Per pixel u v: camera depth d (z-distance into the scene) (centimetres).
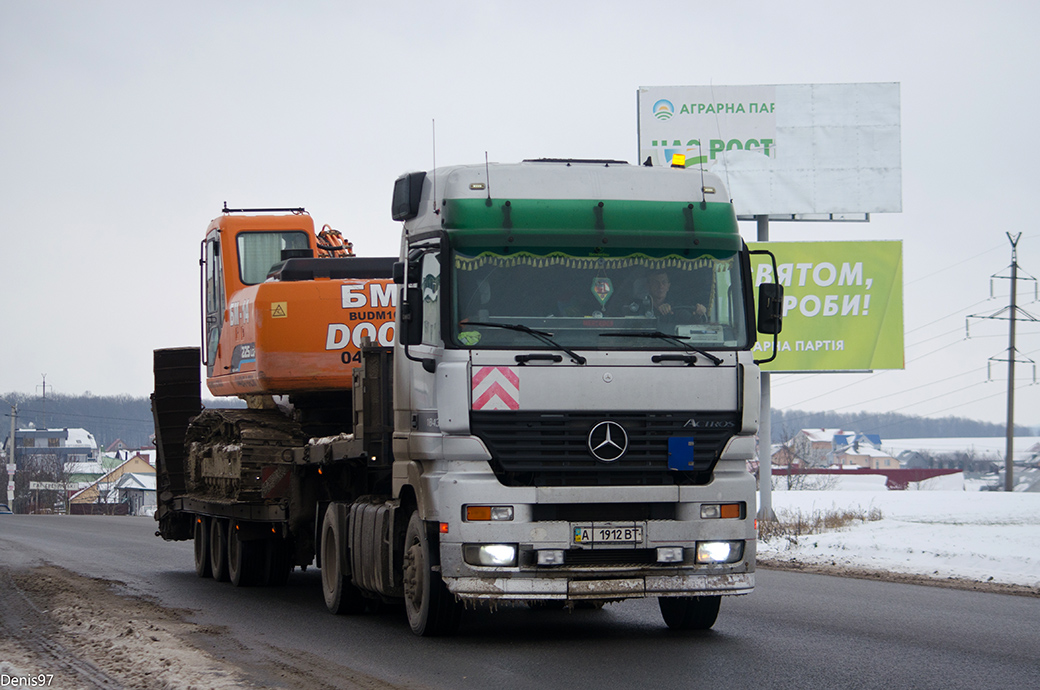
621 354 1242
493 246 1259
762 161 3503
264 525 2036
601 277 1270
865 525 3152
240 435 2008
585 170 1323
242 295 2102
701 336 1277
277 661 1158
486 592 1198
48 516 6122
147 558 2755
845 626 1390
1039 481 11450
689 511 1248
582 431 1228
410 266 1277
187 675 1060
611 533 1223
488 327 1235
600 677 1048
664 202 1315
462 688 998
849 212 3506
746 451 1266
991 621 1428
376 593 1510
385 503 1443
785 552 2523
